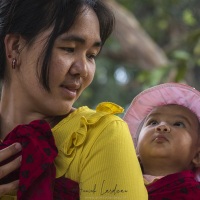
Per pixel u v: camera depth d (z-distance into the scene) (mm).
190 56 6137
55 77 2520
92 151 2410
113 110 2559
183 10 10820
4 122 2730
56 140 2527
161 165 2834
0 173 2412
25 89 2617
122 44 7863
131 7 10742
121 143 2408
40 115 2658
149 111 2988
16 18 2604
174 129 2836
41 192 2379
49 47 2508
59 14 2520
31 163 2398
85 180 2387
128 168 2377
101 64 11539
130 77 12352
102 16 2629
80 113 2582
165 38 11453
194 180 2736
